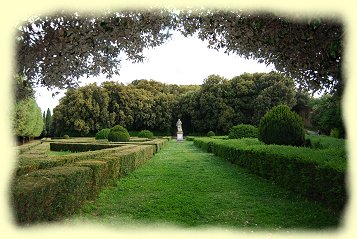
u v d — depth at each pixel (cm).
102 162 627
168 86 5284
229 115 3797
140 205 539
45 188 363
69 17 480
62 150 2158
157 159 1372
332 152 652
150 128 4606
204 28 586
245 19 534
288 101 3478
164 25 575
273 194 628
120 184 730
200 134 4319
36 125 3559
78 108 3991
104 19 502
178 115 4488
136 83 5259
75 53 526
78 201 483
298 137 1064
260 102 3569
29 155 888
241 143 1207
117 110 4247
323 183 499
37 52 491
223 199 587
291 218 466
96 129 4081
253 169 908
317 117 2602
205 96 4047
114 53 576
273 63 631
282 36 506
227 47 625
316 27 410
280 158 699
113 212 495
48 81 547
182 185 730
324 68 529
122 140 2328
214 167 1066
